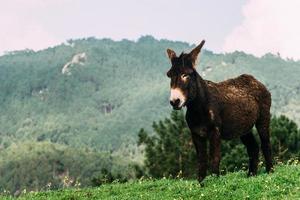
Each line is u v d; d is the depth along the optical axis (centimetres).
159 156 5456
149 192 2116
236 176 2172
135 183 2461
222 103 1966
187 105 1912
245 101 2052
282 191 1697
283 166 2288
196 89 1873
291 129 5138
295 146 4978
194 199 1812
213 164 1938
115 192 2262
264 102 2152
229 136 2036
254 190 1777
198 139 1973
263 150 2169
